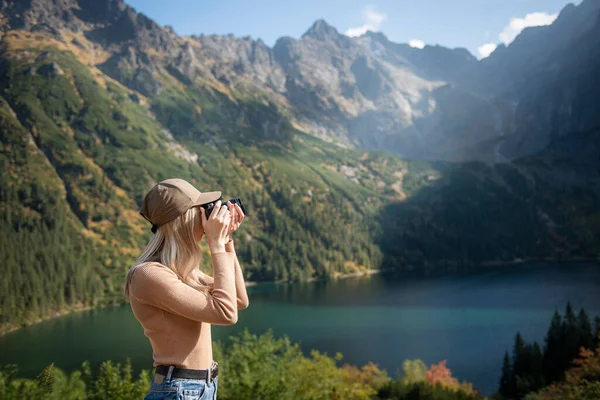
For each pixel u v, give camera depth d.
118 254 166.62
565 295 149.38
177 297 2.56
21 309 117.19
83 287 138.62
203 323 2.80
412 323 122.38
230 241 3.04
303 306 148.00
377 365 86.88
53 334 107.19
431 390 36.62
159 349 2.67
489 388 73.38
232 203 2.99
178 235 2.76
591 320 110.44
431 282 193.62
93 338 102.88
